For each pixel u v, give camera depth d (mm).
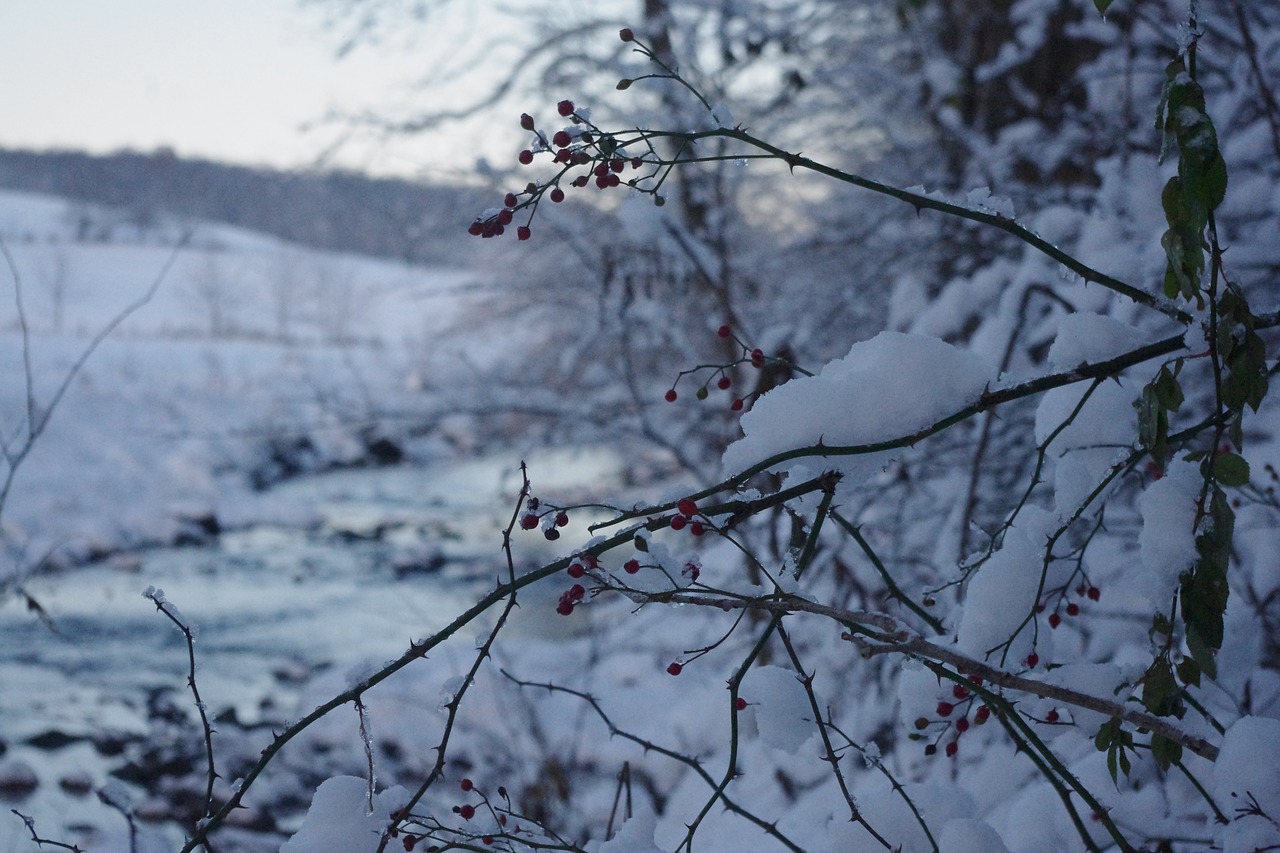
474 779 5246
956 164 5520
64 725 6625
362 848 1635
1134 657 2867
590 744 5320
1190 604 1402
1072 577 1823
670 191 1625
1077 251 3344
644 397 6102
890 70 6055
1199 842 1900
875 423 1520
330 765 5816
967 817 1740
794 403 1528
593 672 6188
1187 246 1310
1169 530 1458
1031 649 1699
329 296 28375
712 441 5793
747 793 3965
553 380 7246
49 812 5363
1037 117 5215
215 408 17266
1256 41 3926
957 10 5746
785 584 1549
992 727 3107
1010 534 1823
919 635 1474
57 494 12562
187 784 5793
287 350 24188
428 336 8445
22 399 15758
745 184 6699
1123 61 4641
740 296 6281
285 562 11273
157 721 6766
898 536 3971
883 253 5504
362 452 15977
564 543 9312
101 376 18391
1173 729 1447
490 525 12477
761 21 5613
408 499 14180
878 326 5699
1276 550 2758
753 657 1580
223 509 13055
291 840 1639
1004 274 3793
